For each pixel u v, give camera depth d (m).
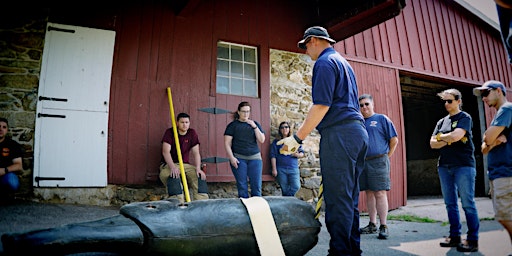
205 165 4.32
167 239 1.68
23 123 3.70
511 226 2.19
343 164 1.93
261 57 4.91
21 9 3.87
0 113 3.64
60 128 3.80
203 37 4.62
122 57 4.15
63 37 3.95
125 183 3.96
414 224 4.25
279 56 5.08
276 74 5.00
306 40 2.33
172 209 1.86
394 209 5.59
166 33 4.42
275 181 4.75
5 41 3.78
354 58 5.80
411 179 10.40
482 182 7.32
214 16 4.73
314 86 2.01
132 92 4.14
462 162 2.83
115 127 4.00
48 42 3.89
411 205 5.89
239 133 4.01
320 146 2.06
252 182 3.91
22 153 3.63
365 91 5.82
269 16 5.09
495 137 2.23
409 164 10.55
